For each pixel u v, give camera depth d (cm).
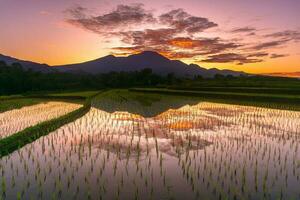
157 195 1190
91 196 1173
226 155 1744
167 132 2439
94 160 1638
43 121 2880
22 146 1942
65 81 13712
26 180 1330
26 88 11112
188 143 2050
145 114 3609
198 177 1375
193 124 2838
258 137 2250
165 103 5159
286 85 8175
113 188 1252
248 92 6838
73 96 7100
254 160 1644
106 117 3359
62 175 1399
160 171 1460
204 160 1639
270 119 3145
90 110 4094
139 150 1858
